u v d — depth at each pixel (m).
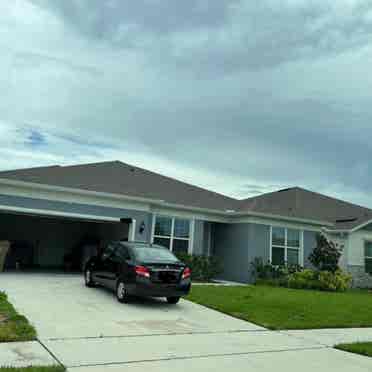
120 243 12.52
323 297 14.73
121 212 17.81
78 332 7.60
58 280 14.95
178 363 6.17
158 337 7.69
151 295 10.76
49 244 23.06
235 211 20.97
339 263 23.77
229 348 7.25
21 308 9.26
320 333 9.02
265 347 7.49
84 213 17.03
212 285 16.53
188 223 20.30
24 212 16.45
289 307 11.82
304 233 22.58
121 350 6.64
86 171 20.03
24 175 16.81
